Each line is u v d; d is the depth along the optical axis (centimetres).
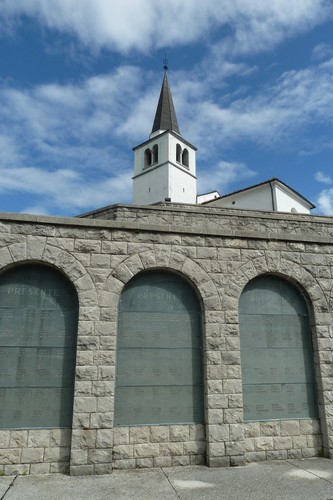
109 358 779
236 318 861
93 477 700
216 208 1232
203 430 798
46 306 805
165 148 4828
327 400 855
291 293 933
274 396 854
